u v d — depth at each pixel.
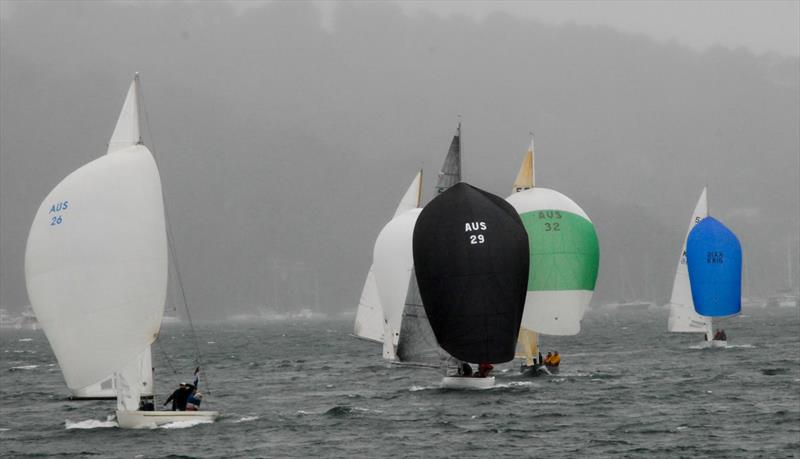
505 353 179.00
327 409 175.50
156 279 136.12
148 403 146.75
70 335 133.88
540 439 140.88
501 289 178.38
